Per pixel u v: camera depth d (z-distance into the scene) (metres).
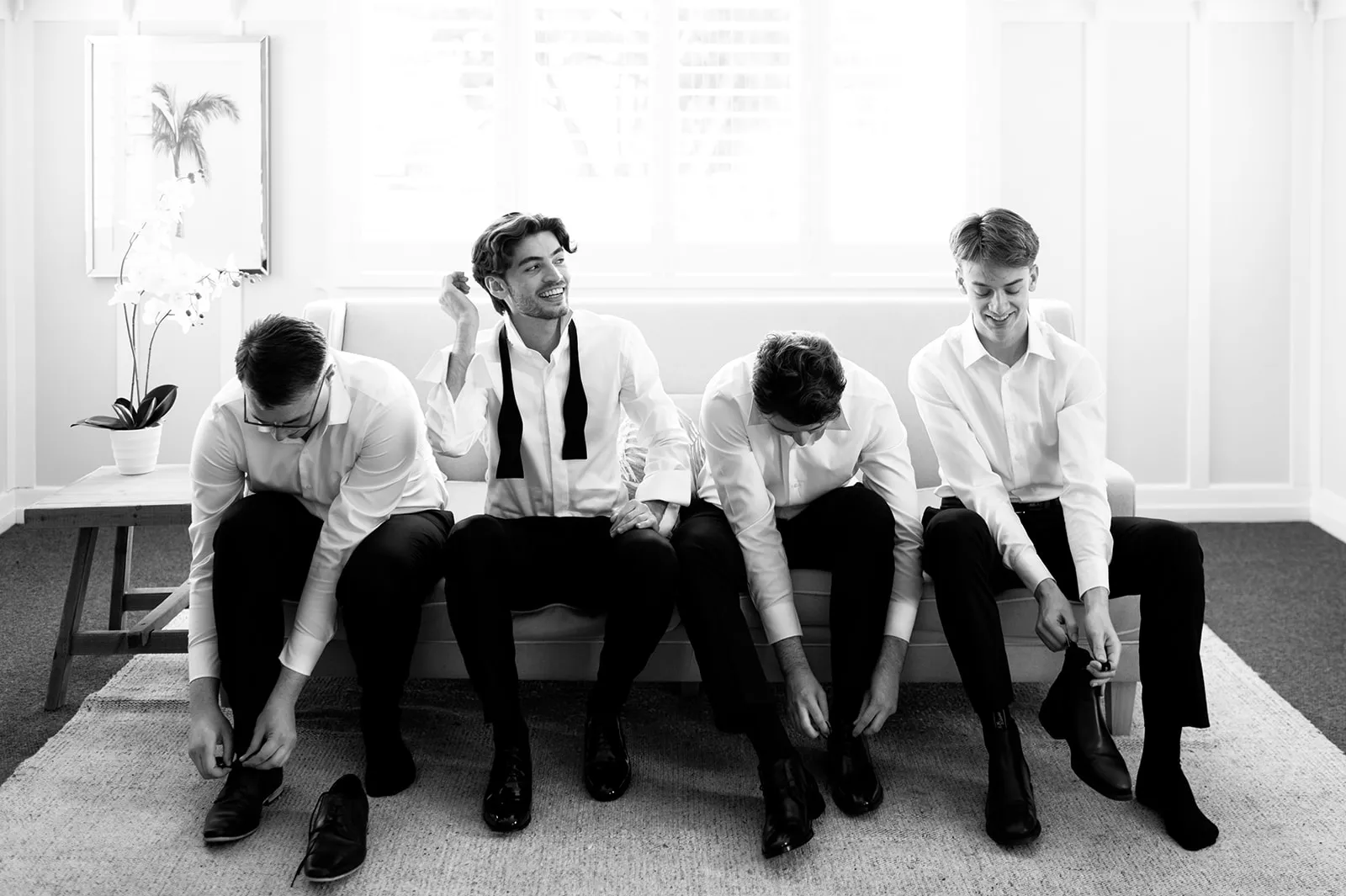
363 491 2.07
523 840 1.95
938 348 2.30
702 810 2.05
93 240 4.09
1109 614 2.05
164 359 4.16
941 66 4.14
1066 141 4.18
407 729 2.38
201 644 2.02
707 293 4.16
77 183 4.10
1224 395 4.25
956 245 2.18
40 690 2.60
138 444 2.69
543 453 2.23
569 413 2.22
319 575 2.04
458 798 2.09
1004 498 2.19
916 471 2.80
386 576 2.00
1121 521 2.14
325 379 2.02
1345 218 3.98
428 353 2.87
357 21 4.05
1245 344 4.23
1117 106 4.16
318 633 2.04
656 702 2.53
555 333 2.23
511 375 2.22
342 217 4.12
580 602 2.18
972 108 4.13
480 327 2.88
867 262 4.18
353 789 1.96
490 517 2.11
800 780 1.94
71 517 2.43
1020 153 4.18
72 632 2.49
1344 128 3.96
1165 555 2.00
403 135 4.11
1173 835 1.95
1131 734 2.35
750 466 2.15
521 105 4.09
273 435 2.03
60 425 4.16
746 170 4.16
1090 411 2.20
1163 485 4.28
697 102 4.14
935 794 2.11
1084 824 2.00
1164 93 4.16
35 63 4.06
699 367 2.84
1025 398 2.23
